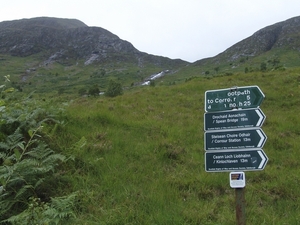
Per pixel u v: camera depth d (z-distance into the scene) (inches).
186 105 547.8
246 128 151.3
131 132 349.1
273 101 555.2
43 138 257.9
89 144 280.2
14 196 191.5
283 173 257.6
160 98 607.5
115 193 209.6
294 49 5905.5
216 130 156.8
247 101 153.0
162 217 181.0
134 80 6023.6
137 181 230.4
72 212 165.0
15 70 6904.5
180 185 231.3
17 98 327.9
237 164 150.3
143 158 276.1
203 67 6840.6
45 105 323.0
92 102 582.2
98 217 180.4
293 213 192.1
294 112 488.7
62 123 292.2
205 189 223.9
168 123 408.2
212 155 155.6
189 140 341.7
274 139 351.9
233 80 762.8
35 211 158.9
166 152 290.5
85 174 233.9
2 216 177.0
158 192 213.0
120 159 265.0
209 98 160.6
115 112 446.3
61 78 6451.8
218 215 187.3
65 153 245.1
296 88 621.9
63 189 208.1
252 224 178.5
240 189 150.0
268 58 5698.8
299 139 361.7
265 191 227.0
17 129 228.8
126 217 179.0
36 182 201.5
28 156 232.2
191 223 178.7
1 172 193.6
